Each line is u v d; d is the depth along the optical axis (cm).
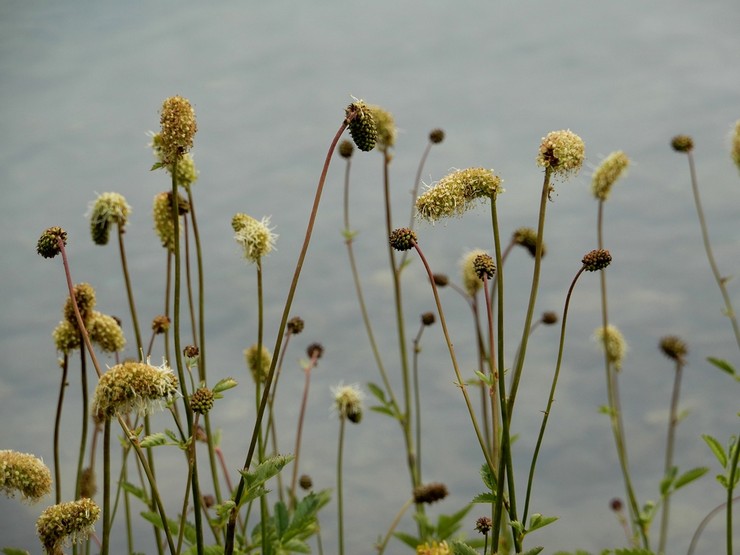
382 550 157
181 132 128
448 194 127
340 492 162
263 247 136
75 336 135
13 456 128
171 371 126
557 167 127
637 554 146
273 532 143
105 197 141
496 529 125
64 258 127
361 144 126
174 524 140
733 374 155
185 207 143
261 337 137
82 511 126
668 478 161
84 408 135
